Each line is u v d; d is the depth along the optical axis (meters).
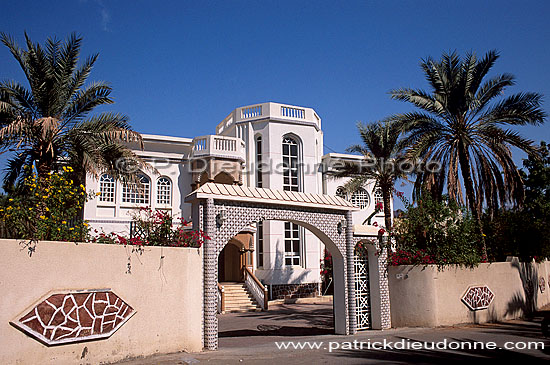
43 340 7.05
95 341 7.84
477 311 15.26
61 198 8.74
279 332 14.59
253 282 23.69
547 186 28.50
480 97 18.09
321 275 27.25
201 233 10.41
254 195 11.19
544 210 25.91
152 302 8.98
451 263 14.80
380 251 13.90
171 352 9.21
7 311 6.73
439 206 15.30
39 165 13.51
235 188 11.06
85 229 8.85
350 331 12.79
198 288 10.12
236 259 27.58
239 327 16.19
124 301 8.39
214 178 25.33
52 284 7.35
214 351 9.90
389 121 18.92
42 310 7.11
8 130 12.59
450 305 14.41
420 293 14.01
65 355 7.36
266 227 26.30
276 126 27.16
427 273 14.12
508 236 20.31
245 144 27.14
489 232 20.50
